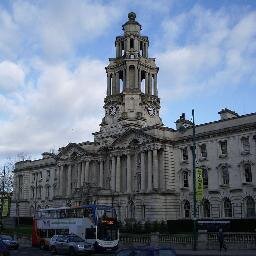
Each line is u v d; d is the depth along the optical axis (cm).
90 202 8825
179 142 8125
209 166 7475
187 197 7756
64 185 10394
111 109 9888
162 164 8044
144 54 10388
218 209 7194
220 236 4603
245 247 4725
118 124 9494
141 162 8300
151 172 8038
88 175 9638
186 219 7206
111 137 9394
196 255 4162
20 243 7469
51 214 6031
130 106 9575
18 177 12800
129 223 7812
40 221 6241
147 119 9619
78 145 10000
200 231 5166
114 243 5253
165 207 7794
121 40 10512
